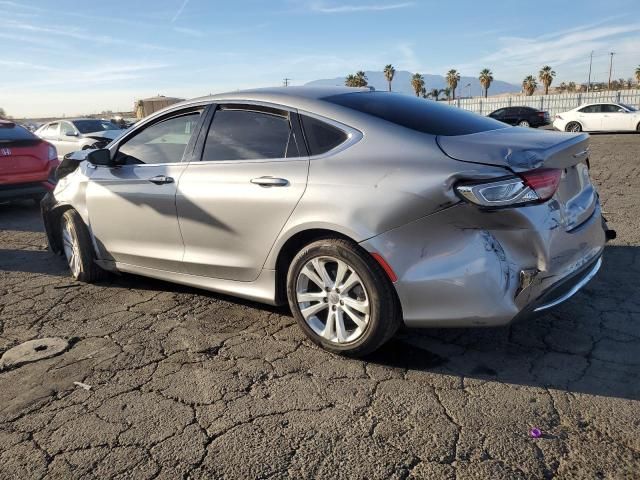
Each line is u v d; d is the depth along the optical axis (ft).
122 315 13.38
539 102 144.46
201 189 12.13
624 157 41.70
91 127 47.37
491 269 9.02
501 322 9.22
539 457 7.61
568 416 8.52
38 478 7.61
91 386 10.02
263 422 8.71
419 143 9.84
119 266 14.80
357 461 7.71
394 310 9.93
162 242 13.39
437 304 9.41
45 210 17.30
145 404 9.36
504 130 11.09
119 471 7.70
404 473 7.43
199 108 12.96
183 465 7.77
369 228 9.65
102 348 11.58
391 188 9.54
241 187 11.43
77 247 15.62
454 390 9.43
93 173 15.05
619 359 10.16
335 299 10.52
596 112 73.41
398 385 9.66
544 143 9.67
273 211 10.90
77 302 14.40
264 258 11.37
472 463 7.56
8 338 12.24
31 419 9.02
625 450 7.66
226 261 12.09
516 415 8.61
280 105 11.56
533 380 9.62
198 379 10.12
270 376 10.14
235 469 7.64
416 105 11.81
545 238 9.10
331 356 10.83
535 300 9.25
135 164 14.01
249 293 11.93
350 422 8.62
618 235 18.35
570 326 11.60
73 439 8.45
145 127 14.06
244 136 11.93
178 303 14.05
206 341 11.73
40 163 26.63
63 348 11.59
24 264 18.33
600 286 13.67
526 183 8.90
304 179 10.56
